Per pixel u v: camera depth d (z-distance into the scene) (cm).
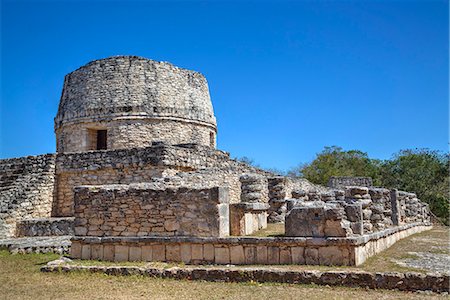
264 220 1566
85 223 1338
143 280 1101
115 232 1302
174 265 1172
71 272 1189
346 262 1083
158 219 1266
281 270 1045
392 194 1847
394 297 908
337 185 3559
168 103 2608
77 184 2106
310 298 901
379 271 1005
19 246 1518
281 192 1886
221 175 2011
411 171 4600
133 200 1298
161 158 1909
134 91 2552
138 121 2512
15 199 1988
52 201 2127
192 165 2034
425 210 2509
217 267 1127
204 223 1220
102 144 2684
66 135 2619
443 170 4597
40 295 972
